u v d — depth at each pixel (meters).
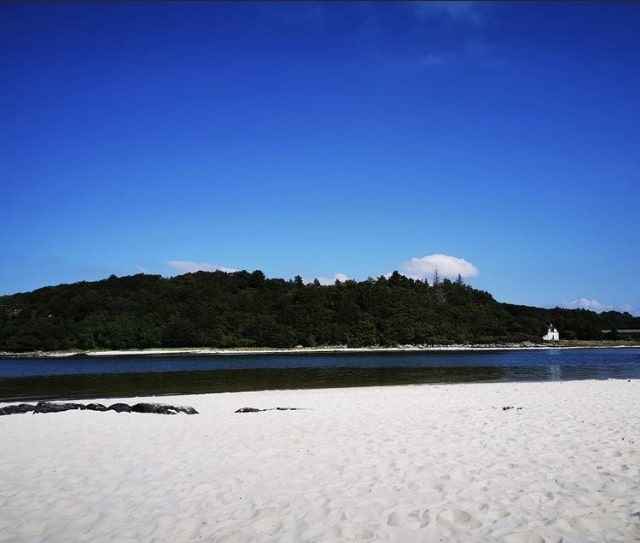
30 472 8.88
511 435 11.12
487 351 103.44
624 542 5.50
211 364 66.75
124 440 11.61
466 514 6.37
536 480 7.70
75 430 13.03
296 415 15.09
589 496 6.91
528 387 24.02
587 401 17.14
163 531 6.19
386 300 127.88
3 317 109.94
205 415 15.70
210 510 6.84
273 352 108.25
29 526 6.44
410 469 8.50
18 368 60.47
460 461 8.94
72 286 125.88
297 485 7.82
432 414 14.68
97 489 7.84
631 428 11.59
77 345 104.69
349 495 7.26
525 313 146.00
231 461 9.44
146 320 111.44
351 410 16.14
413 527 6.05
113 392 29.95
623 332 147.88
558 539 5.59
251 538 5.90
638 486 7.31
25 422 14.56
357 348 116.88
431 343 120.19
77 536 6.11
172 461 9.53
